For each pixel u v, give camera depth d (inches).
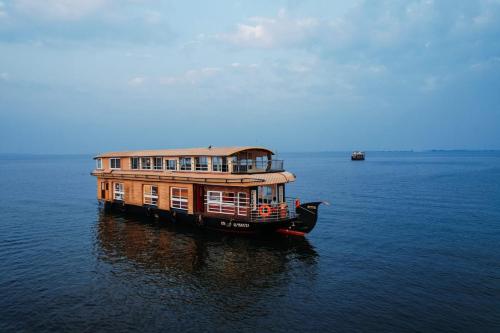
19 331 679.7
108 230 1441.9
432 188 2893.7
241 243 1234.6
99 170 1926.7
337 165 7204.7
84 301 801.6
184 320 719.7
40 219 1691.7
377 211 1904.5
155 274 961.5
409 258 1098.7
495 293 840.3
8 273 973.2
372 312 751.1
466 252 1156.5
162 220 1553.9
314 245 1235.9
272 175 1318.9
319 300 807.1
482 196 2409.0
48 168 6761.8
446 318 725.9
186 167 1505.9
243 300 807.1
